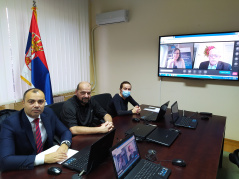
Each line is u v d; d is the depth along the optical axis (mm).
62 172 1061
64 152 1263
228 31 2689
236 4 2625
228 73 2764
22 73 2529
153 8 3277
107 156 1222
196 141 1507
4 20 2344
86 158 1186
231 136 2930
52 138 1513
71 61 3449
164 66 3260
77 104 1906
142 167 1086
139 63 3580
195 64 2988
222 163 2365
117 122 1973
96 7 3873
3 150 1163
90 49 4027
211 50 2836
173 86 3295
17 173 1055
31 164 1092
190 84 3137
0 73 2365
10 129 1267
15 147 1308
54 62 3090
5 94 2445
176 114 2053
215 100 2969
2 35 2338
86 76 3875
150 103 3578
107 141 1158
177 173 1062
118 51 3795
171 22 3145
